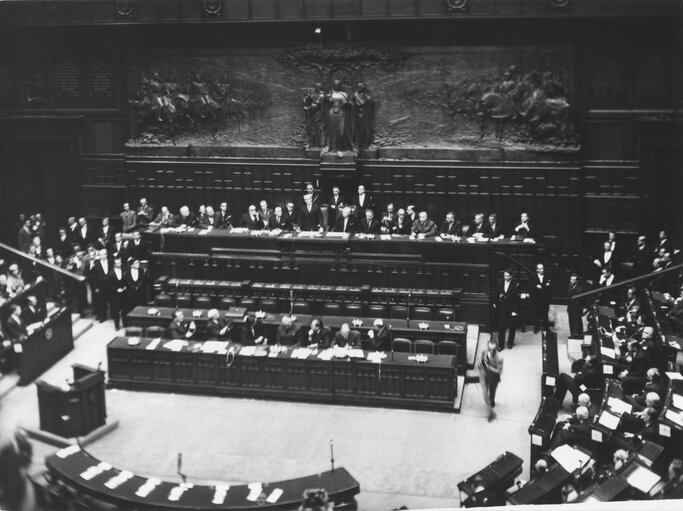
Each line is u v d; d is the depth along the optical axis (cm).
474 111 2694
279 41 2781
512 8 2562
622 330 2127
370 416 2108
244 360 2194
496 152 2683
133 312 2467
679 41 2520
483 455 1927
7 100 2981
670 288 2475
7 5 2820
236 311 2394
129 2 2772
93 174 2992
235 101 2842
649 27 2533
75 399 2003
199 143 2886
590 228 2677
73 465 1766
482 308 2534
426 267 2550
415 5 2617
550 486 1540
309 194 2736
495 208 2709
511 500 1516
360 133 2762
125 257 2688
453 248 2531
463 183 2717
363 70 2744
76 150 2977
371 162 2759
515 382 2206
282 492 1659
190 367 2230
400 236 2603
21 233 2889
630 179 2630
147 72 2877
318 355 2167
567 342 2362
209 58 2834
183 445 2014
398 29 2694
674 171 2598
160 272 2702
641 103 2592
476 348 2394
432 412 2111
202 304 2556
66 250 2914
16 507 1850
